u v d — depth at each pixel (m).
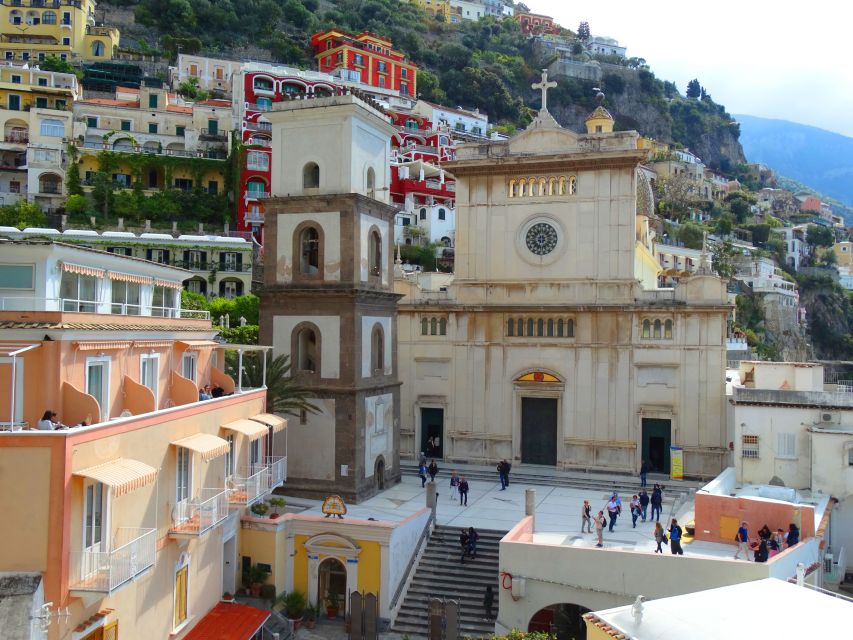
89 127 106.44
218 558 34.34
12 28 135.25
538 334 55.72
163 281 34.59
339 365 44.44
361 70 151.75
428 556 39.44
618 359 53.56
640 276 66.00
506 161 55.78
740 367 54.03
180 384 32.72
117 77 127.00
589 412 54.12
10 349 23.25
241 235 92.06
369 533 36.22
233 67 142.25
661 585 32.41
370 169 47.88
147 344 30.33
